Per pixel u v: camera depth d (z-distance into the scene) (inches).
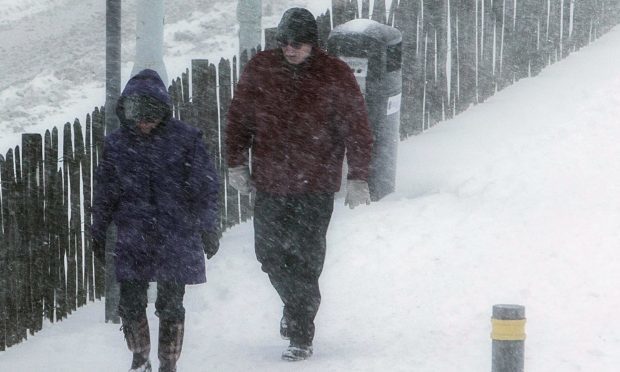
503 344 443.8
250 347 670.5
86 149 784.3
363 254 797.9
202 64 884.6
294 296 641.0
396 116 929.5
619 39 1412.4
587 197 861.2
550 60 1310.3
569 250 761.6
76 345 695.1
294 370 613.9
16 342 714.8
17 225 709.9
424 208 869.2
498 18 1212.5
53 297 757.9
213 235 592.1
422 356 619.5
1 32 2124.8
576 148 971.9
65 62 1823.3
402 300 721.0
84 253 799.1
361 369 605.3
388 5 1493.6
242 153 661.9
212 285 782.5
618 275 716.0
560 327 644.7
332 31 940.0
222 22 1860.2
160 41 837.2
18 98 1624.0
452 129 1095.0
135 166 584.4
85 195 786.8
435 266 764.6
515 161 954.7
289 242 646.5
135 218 586.6
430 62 1115.9
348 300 730.8
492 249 779.4
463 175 938.7
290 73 640.4
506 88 1231.5
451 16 1143.6
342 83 641.0
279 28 632.4
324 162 645.3
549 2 1304.1
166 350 597.9
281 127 642.8
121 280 589.9
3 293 698.8
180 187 588.7
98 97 1617.9
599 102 1090.7
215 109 898.1
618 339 619.8
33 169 727.1
